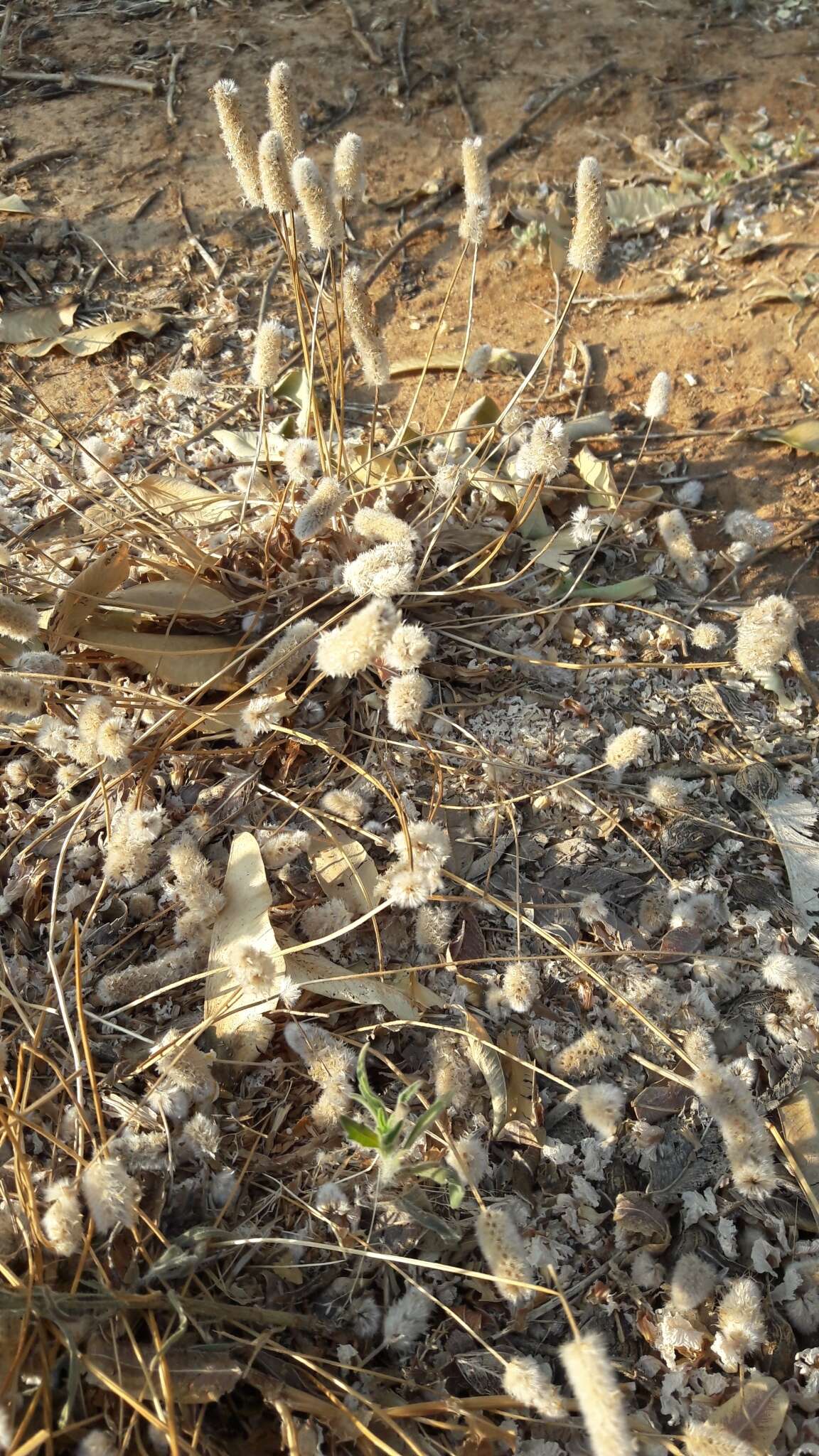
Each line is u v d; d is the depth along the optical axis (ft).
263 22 1.61
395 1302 0.59
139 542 0.91
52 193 1.36
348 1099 0.61
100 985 0.68
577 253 0.82
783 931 0.76
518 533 1.00
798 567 1.01
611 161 1.40
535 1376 0.50
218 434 1.09
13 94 1.49
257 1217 0.61
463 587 0.95
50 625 0.78
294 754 0.82
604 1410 0.44
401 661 0.59
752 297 1.25
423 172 1.40
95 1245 0.57
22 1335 0.49
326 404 1.13
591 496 1.04
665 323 1.23
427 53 1.55
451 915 0.74
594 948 0.74
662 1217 0.62
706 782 0.84
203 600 0.85
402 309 1.26
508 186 1.38
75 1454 0.50
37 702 0.63
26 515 1.01
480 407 1.07
